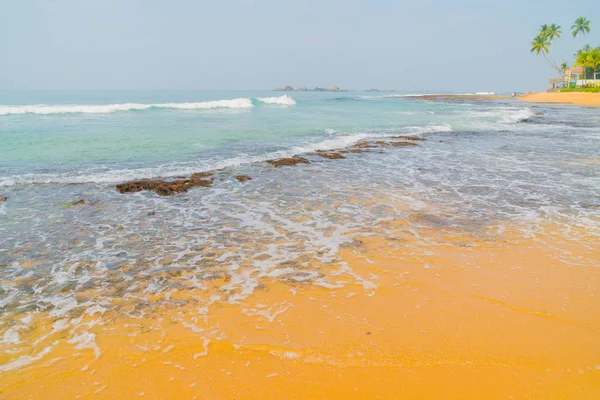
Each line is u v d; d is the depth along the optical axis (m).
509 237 6.20
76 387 3.04
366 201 8.26
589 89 72.75
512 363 3.31
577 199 8.48
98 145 13.73
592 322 3.90
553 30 83.44
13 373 3.16
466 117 29.47
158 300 4.30
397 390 3.02
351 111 34.38
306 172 10.98
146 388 3.04
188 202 8.15
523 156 13.91
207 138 15.98
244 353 3.43
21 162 11.16
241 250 5.73
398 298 4.34
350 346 3.52
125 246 5.84
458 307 4.16
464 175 10.88
